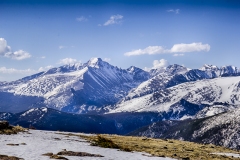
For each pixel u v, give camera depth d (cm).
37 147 4678
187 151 6094
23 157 3709
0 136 5753
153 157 4744
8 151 4094
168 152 5666
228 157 5759
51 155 3959
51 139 6066
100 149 5147
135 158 4416
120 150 5278
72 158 3938
